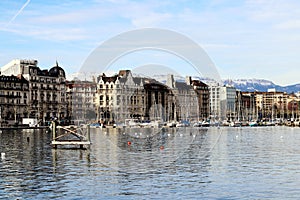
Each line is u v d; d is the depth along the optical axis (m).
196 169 54.41
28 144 98.88
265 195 40.12
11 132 172.75
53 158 66.44
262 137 131.75
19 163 60.97
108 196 39.84
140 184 44.81
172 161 61.62
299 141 110.75
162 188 42.94
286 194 40.41
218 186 43.84
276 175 50.06
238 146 91.94
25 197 39.56
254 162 61.50
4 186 44.06
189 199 38.84
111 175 49.81
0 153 75.38
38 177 48.97
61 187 43.47
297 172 52.22
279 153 75.19
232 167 56.16
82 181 46.41
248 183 45.31
